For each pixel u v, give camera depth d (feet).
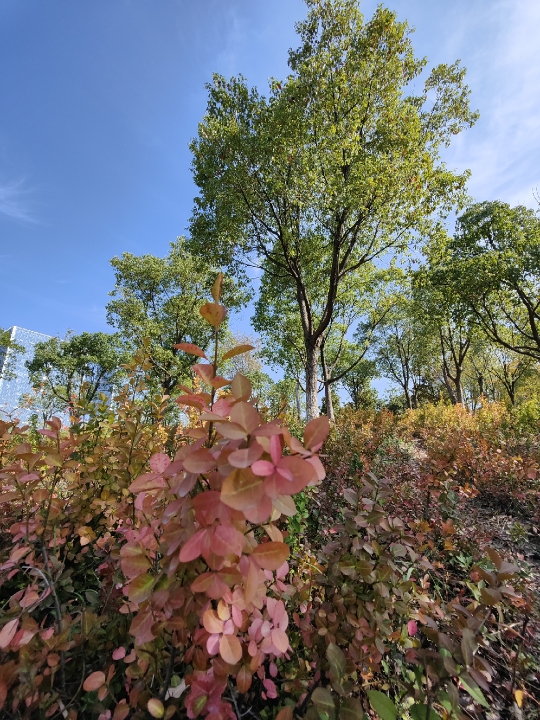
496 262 43.27
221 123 34.99
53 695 3.06
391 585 3.94
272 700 3.99
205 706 2.64
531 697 4.65
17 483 4.21
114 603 4.28
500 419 30.78
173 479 3.21
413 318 73.82
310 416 35.99
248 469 2.16
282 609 3.10
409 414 53.52
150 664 3.05
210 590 2.33
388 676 4.34
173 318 70.18
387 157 31.63
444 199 35.17
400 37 32.19
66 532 5.08
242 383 2.72
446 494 7.88
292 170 30.53
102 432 7.12
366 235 38.63
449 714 2.76
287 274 39.34
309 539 8.04
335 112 33.94
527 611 5.12
